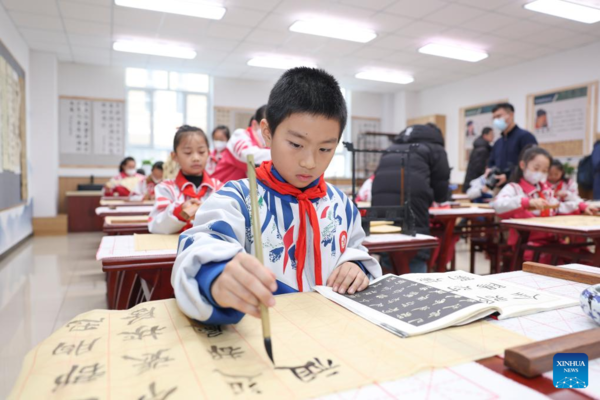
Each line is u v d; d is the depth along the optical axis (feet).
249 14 14.32
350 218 2.87
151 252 3.87
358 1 13.29
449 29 15.67
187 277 1.71
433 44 17.34
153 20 14.85
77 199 18.90
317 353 1.41
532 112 19.48
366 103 26.50
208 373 1.26
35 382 1.22
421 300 1.94
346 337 1.55
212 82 22.81
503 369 1.30
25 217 16.31
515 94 20.33
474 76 22.41
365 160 26.23
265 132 2.50
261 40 16.93
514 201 7.66
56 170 19.38
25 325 6.86
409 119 26.05
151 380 1.22
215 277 1.61
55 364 1.33
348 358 1.37
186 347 1.46
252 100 23.50
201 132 5.59
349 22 15.05
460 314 1.69
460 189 23.09
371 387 1.18
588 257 6.01
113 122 20.95
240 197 2.42
